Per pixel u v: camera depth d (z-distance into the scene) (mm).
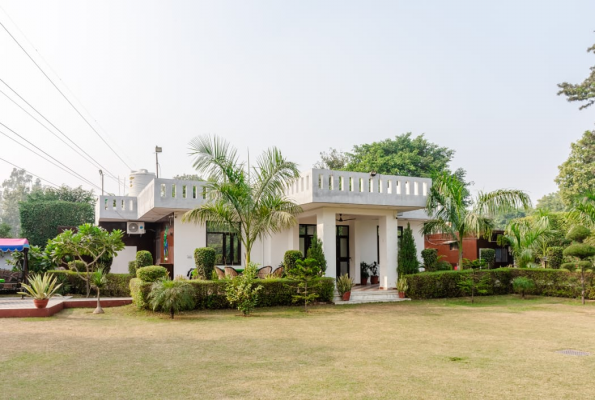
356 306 15195
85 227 16000
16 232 66688
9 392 5594
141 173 23875
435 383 6047
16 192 68062
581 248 15867
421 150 39719
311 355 7785
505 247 26094
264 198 14539
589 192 17312
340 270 20812
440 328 10805
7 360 7266
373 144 39500
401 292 16984
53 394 5516
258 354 7848
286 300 14992
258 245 19406
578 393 5656
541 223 18922
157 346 8484
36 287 12375
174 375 6418
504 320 12133
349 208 17359
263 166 14617
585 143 30406
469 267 19984
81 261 16797
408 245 17828
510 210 17766
